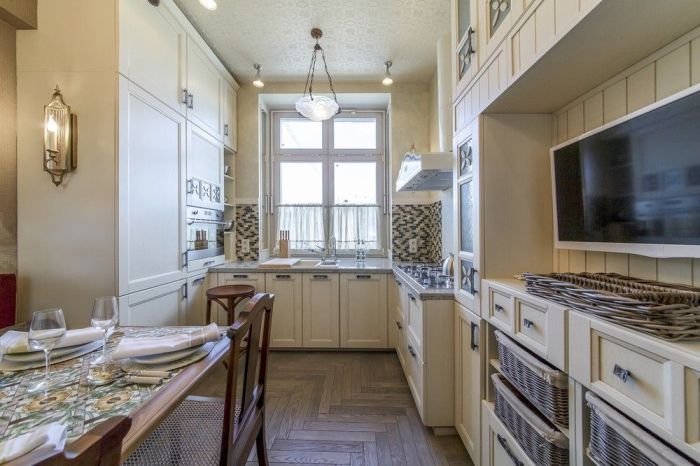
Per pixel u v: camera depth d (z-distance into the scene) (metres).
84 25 1.68
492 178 1.37
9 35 1.65
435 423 1.69
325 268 2.84
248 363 1.05
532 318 1.01
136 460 0.95
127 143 1.74
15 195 1.68
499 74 1.19
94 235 1.67
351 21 2.34
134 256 1.80
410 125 3.28
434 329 1.70
